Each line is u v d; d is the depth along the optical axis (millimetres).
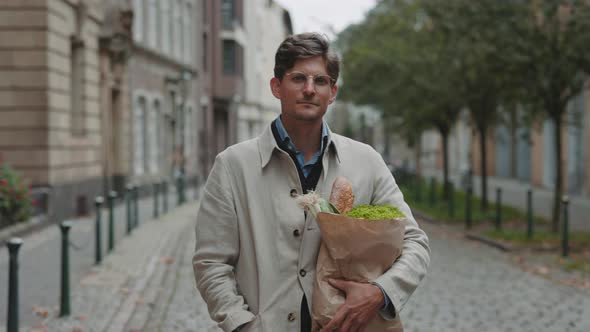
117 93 21797
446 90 17953
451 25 13484
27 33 15016
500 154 39094
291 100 2469
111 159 21688
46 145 15055
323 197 2488
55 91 15516
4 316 6656
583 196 24344
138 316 6715
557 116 13422
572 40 12328
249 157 2543
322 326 2281
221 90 42438
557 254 11328
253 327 2383
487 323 6711
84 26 17594
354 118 52938
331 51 2502
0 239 11336
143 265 9617
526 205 21203
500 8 13008
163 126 27734
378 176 2613
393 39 22297
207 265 2482
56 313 6770
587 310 7297
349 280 2297
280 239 2439
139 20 24250
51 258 10281
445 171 23078
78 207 16922
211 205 2527
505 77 13836
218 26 41719
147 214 17641
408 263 2361
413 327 6539
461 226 15930
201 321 6734
